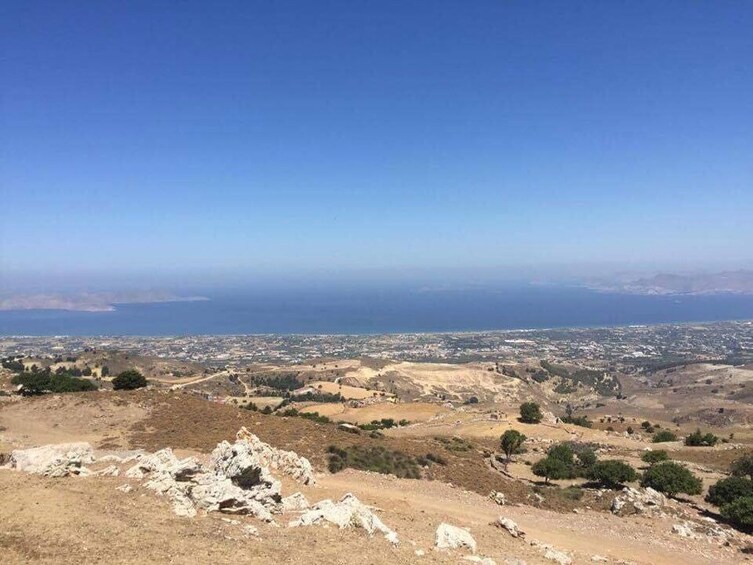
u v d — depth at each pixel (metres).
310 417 84.44
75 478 22.31
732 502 42.78
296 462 38.53
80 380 73.38
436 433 86.56
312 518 22.62
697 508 46.72
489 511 38.56
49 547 15.23
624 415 162.50
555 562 25.17
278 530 20.77
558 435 87.94
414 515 30.88
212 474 24.75
